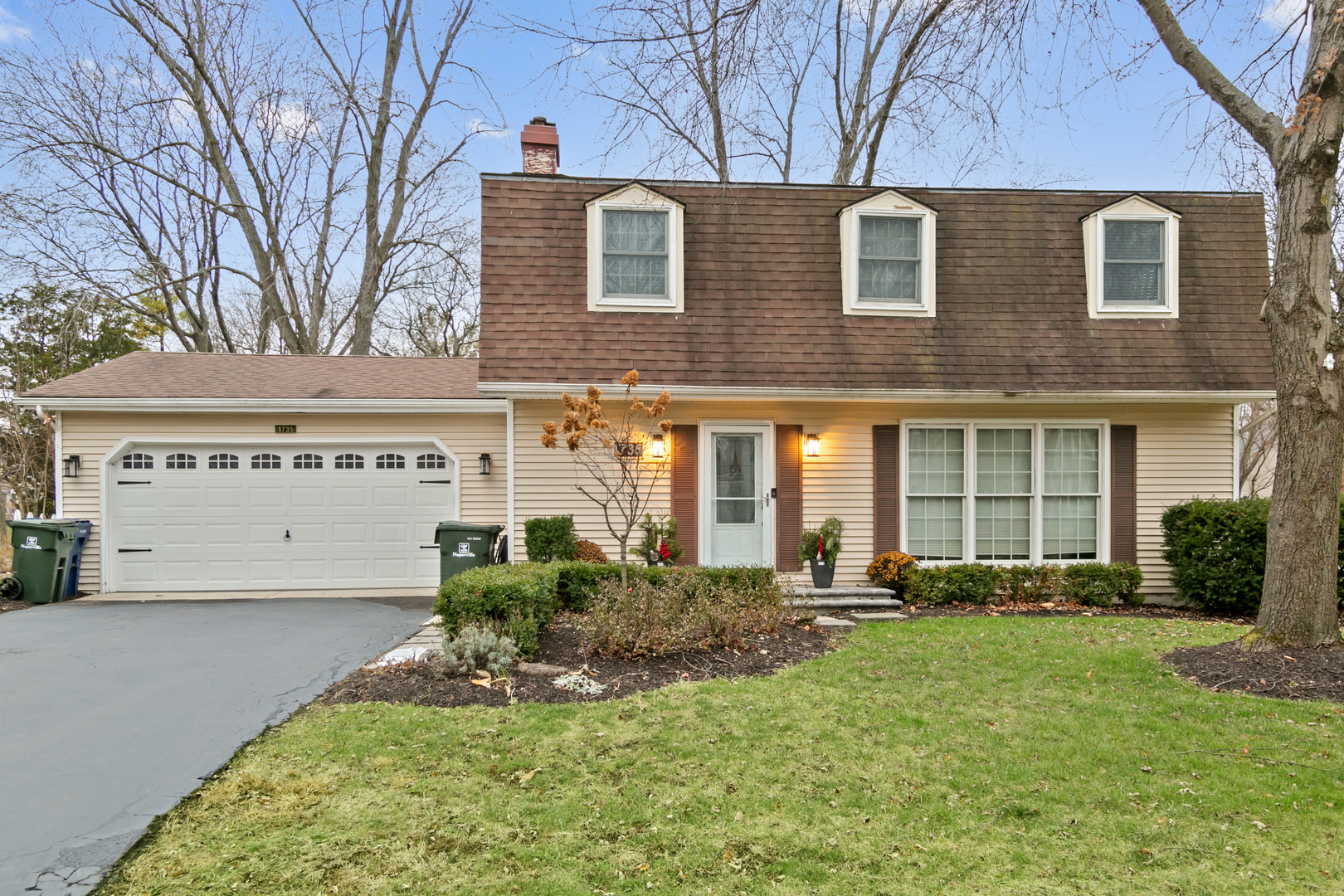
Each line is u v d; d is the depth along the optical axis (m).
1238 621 9.30
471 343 26.06
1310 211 6.57
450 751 4.76
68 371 19.97
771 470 10.48
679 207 10.69
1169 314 10.84
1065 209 11.30
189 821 3.87
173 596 10.81
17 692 5.93
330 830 3.78
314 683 6.21
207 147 19.70
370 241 20.14
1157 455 10.80
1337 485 6.55
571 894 3.26
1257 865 3.45
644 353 10.19
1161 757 4.67
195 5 18.55
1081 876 3.39
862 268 10.88
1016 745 4.89
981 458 10.79
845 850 3.62
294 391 11.34
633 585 8.41
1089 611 9.84
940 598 9.97
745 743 4.91
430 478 11.55
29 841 3.65
